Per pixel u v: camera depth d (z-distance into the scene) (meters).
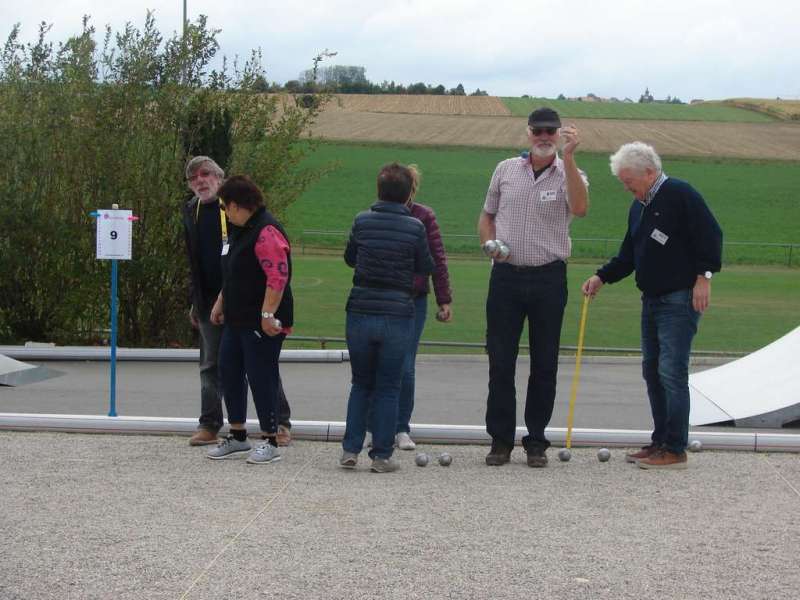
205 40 13.94
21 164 13.55
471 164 62.84
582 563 4.85
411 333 6.76
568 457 7.02
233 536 5.17
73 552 4.91
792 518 5.64
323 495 5.98
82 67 13.72
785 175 62.38
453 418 9.03
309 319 20.20
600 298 25.28
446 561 4.84
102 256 7.73
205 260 7.20
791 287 30.14
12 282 13.84
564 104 91.88
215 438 7.33
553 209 6.77
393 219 6.66
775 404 8.48
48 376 11.05
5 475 6.32
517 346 6.93
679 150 69.56
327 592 4.43
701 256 6.53
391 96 90.75
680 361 6.66
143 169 13.47
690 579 4.66
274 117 14.45
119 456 6.89
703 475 6.61
